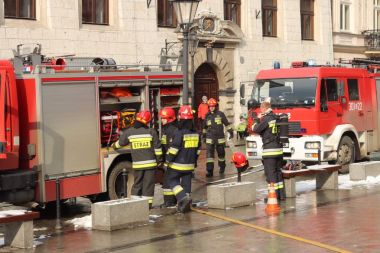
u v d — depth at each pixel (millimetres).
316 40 38344
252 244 10430
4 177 12367
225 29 31594
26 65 13570
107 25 26844
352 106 20156
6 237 10781
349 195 15203
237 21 33438
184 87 15602
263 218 12562
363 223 11945
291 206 13844
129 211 11914
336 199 14680
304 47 37062
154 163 13477
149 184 13477
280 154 14078
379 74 21781
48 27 24547
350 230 11383
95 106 13828
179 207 13336
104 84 14000
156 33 28453
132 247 10375
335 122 19344
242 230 11516
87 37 25812
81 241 10922
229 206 13633
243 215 12891
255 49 33844
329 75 19234
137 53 27703
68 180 13367
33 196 12867
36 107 12859
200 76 31156
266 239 10773
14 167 12719
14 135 12539
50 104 13031
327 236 10938
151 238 10992
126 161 14469
